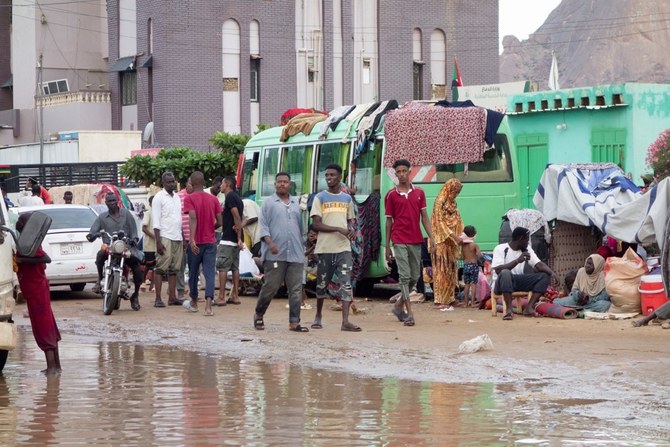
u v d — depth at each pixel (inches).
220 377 457.4
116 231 757.9
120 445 322.3
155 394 414.9
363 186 804.0
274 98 2223.2
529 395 401.7
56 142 2133.4
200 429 344.2
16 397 411.5
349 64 2288.4
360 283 856.9
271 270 616.4
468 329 605.6
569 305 645.9
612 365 466.3
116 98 2313.0
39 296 472.7
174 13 2138.3
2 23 2672.2
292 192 900.0
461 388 422.0
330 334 600.7
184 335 615.2
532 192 1267.2
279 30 2226.9
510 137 796.6
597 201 690.2
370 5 2322.8
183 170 1627.7
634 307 623.8
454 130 773.3
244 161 991.6
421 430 339.6
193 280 751.1
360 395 407.5
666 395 399.9
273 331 622.2
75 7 2466.8
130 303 800.3
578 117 1208.8
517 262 645.3
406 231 629.9
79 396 412.5
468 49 2404.0
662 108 1167.6
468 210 788.6
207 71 2164.1
